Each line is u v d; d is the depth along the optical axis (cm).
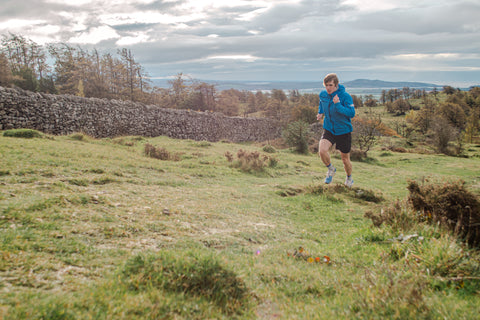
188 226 548
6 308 197
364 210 916
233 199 888
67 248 351
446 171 2534
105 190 705
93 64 5856
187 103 8206
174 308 239
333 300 284
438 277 318
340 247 512
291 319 242
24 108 1948
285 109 8475
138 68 5972
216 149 2375
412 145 5528
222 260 329
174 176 1116
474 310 238
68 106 2255
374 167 2536
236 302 273
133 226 481
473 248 417
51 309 200
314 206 930
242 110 12938
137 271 291
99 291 244
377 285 283
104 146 1658
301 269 384
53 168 825
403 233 505
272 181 1351
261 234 571
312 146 3531
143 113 2991
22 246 328
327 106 581
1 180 627
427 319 227
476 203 534
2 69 3878
